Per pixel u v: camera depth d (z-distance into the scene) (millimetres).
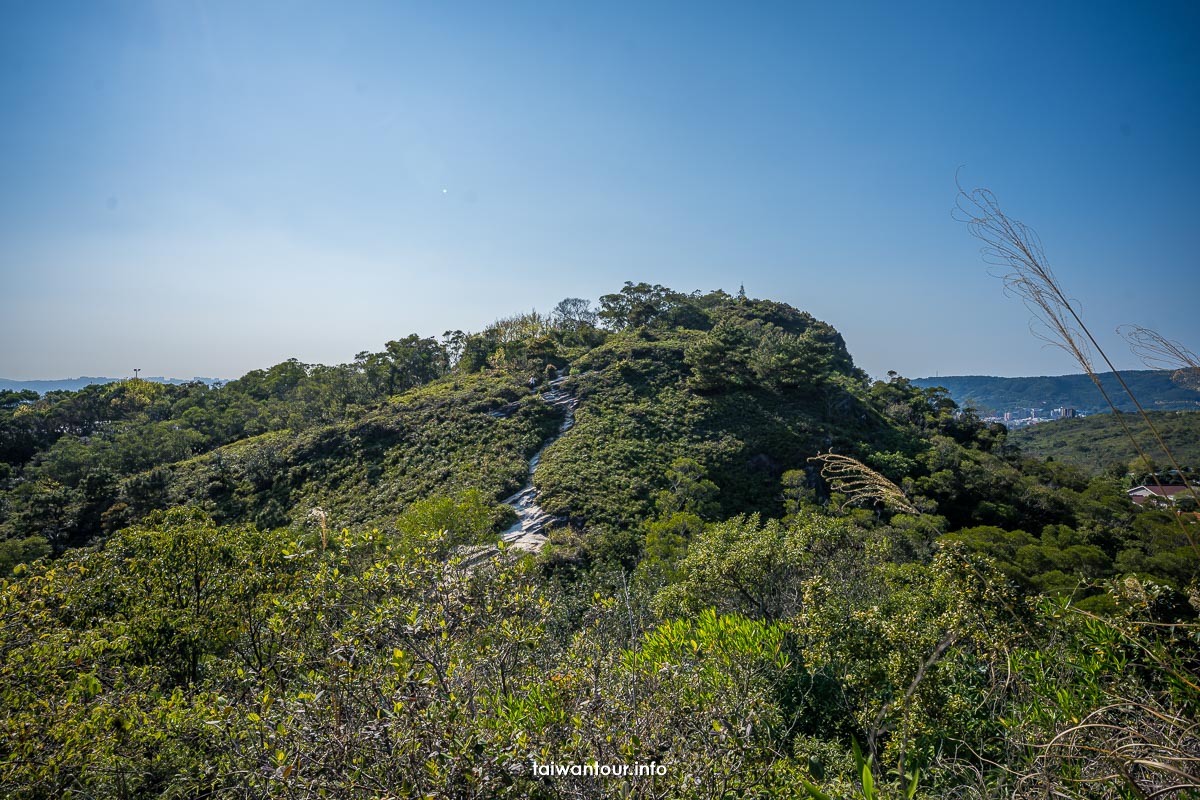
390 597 3463
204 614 8797
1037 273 2291
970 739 3883
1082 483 39406
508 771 2744
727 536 10125
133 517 38531
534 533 30031
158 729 4836
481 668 3916
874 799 3016
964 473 40406
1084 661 4016
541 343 64312
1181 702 3084
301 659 3658
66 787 4734
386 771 2688
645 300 80062
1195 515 2070
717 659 5043
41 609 6402
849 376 71625
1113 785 2600
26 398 81688
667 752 3057
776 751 3947
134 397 76000
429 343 76000
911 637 4496
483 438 42844
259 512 38594
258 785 2795
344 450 44406
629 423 42969
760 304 90062
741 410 45750
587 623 5172
